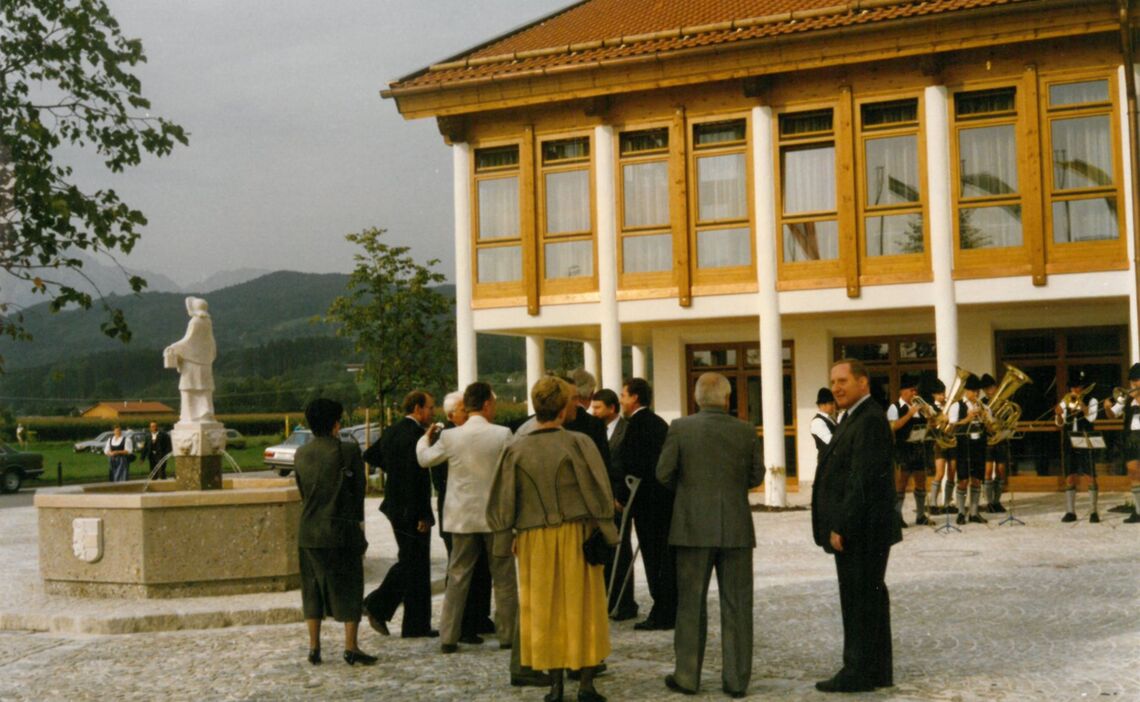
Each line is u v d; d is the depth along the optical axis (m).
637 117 21.91
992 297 19.78
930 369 23.39
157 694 7.79
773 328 20.88
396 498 9.80
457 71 22.91
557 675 7.24
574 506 7.22
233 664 8.77
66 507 11.98
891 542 7.30
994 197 19.81
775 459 20.69
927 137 20.00
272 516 11.89
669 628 9.63
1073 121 19.44
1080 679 7.34
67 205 8.88
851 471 7.25
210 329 13.87
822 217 20.81
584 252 22.38
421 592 9.78
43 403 172.12
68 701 7.63
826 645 8.78
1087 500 19.81
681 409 24.97
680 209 21.52
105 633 10.30
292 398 140.62
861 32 19.81
